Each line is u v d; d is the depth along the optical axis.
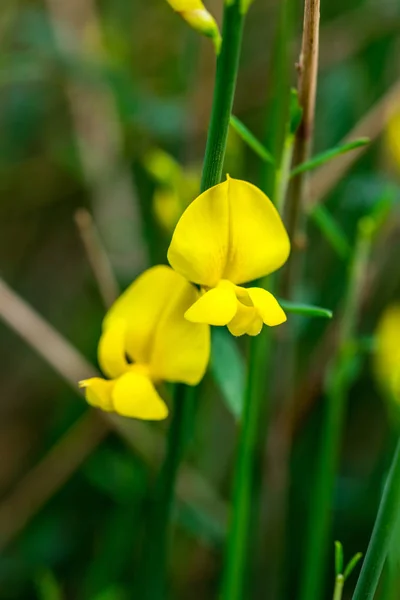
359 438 0.58
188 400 0.38
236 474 0.40
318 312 0.37
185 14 0.35
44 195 0.68
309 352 0.53
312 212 0.43
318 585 0.43
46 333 0.47
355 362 0.43
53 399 0.64
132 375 0.37
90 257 0.46
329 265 0.56
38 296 0.68
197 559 0.51
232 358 0.40
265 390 0.46
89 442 0.52
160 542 0.40
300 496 0.52
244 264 0.36
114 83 0.55
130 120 0.57
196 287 0.37
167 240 0.51
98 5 0.68
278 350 0.46
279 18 0.41
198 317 0.35
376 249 0.50
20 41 0.60
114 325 0.38
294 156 0.39
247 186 0.36
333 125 0.57
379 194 0.48
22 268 0.69
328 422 0.43
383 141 0.53
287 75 0.40
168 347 0.37
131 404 0.37
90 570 0.48
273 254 0.36
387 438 0.51
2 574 0.52
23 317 0.47
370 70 0.59
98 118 0.62
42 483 0.53
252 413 0.39
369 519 0.51
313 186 0.46
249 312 0.36
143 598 0.41
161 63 0.67
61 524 0.54
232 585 0.41
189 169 0.51
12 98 0.65
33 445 0.62
